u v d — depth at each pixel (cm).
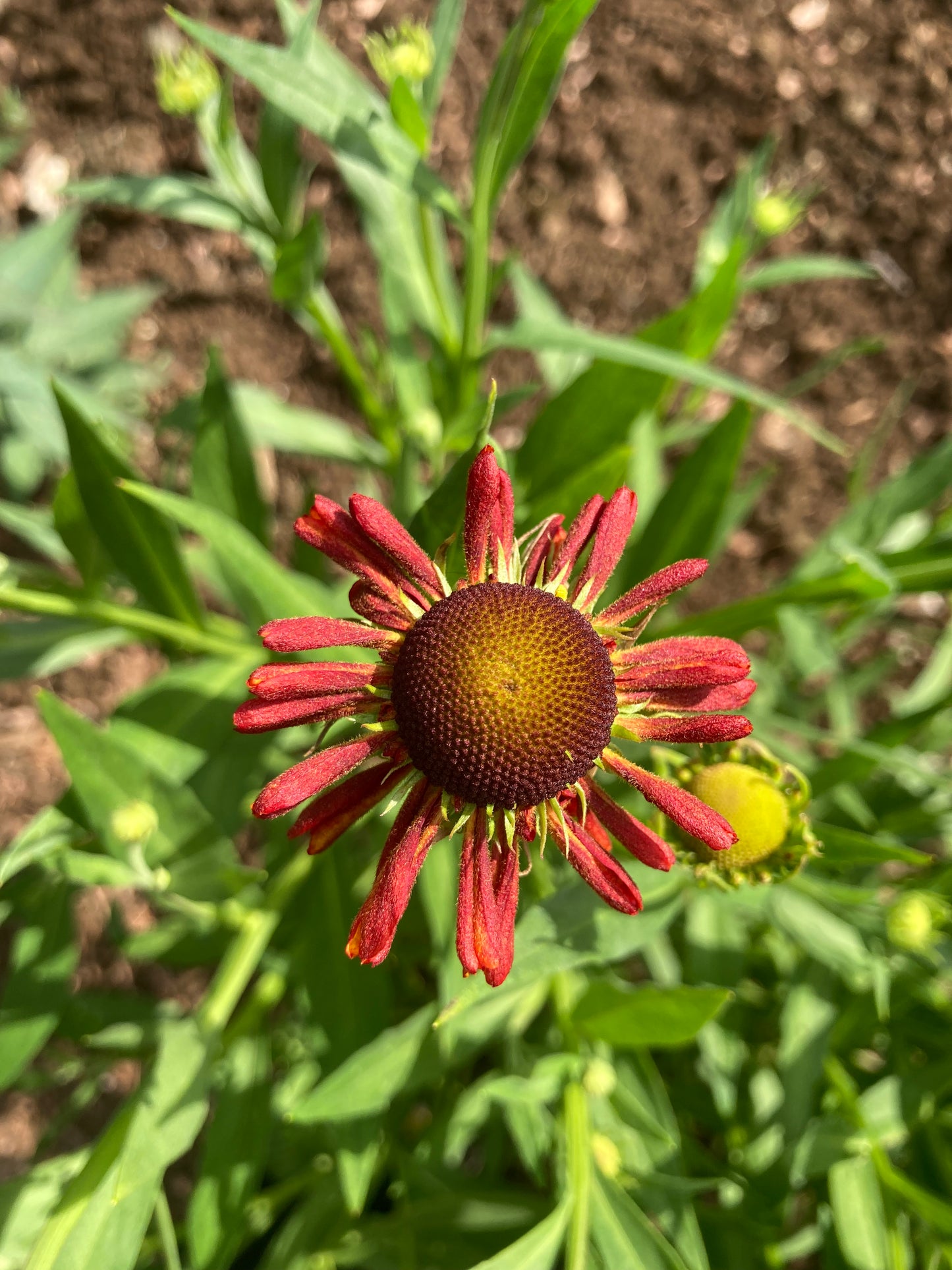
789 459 23
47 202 22
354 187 16
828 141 22
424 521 11
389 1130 16
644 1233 12
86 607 14
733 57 22
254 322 22
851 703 19
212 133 15
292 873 14
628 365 13
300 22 12
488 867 9
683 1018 12
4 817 22
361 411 22
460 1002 10
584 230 22
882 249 22
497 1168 16
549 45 11
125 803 12
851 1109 13
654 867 9
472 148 22
